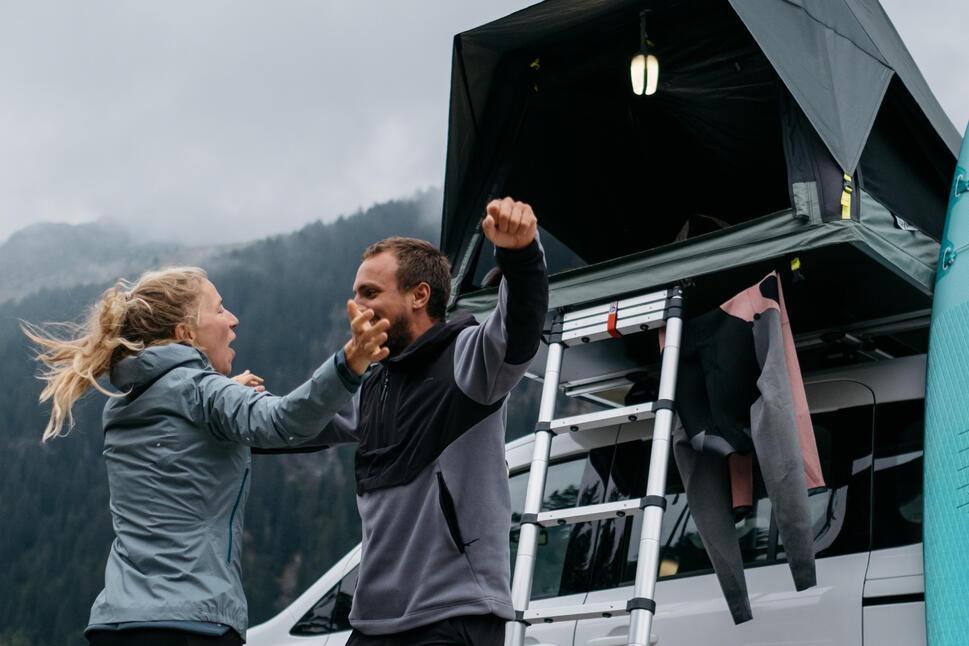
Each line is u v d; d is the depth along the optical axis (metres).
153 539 2.60
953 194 3.92
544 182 5.05
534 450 3.81
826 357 4.14
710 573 3.74
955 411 3.39
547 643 3.97
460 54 4.75
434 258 3.10
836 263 3.76
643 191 5.21
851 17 4.28
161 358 2.71
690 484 3.65
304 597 4.72
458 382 2.85
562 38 4.72
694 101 4.77
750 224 3.71
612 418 3.71
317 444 3.30
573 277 4.02
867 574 3.36
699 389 3.71
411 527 2.85
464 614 2.72
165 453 2.64
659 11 4.49
